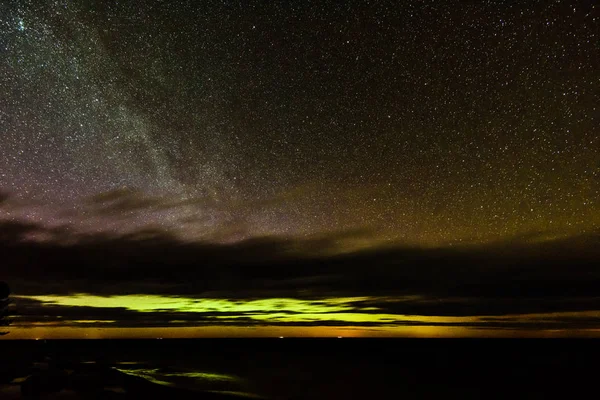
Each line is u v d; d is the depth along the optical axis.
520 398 34.25
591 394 35.72
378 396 33.31
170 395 23.55
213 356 62.16
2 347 49.16
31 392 19.78
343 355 75.75
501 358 69.06
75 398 19.14
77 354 52.69
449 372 49.59
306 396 31.62
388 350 92.25
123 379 26.27
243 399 26.47
